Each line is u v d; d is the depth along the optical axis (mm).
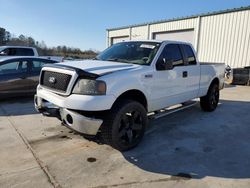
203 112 6922
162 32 20000
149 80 4434
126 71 4074
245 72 13188
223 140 4797
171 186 3152
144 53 4859
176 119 6133
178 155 4059
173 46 5277
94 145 4324
